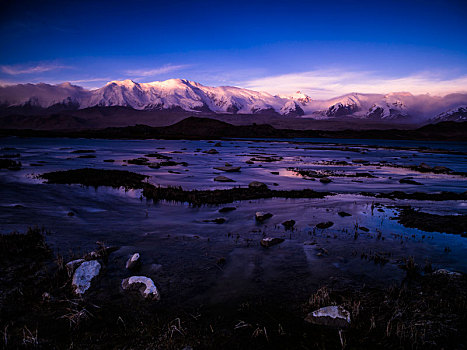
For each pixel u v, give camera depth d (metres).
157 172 27.06
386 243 9.08
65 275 5.75
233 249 8.16
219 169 30.64
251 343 4.11
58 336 4.09
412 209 14.13
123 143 88.75
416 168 37.78
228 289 5.79
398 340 4.20
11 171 23.06
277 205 14.69
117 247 7.51
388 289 5.86
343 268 7.02
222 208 13.30
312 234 9.90
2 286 5.14
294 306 5.21
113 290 5.46
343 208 14.28
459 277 6.32
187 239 8.87
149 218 11.53
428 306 5.17
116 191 16.66
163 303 5.15
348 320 4.61
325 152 73.06
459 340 4.19
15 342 3.87
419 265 7.32
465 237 9.76
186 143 101.44
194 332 4.35
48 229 8.77
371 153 73.88
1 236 7.31
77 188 16.80
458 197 17.92
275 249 8.27
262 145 103.88
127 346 3.96
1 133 116.94
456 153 82.06
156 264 6.73
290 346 4.06
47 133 132.62
